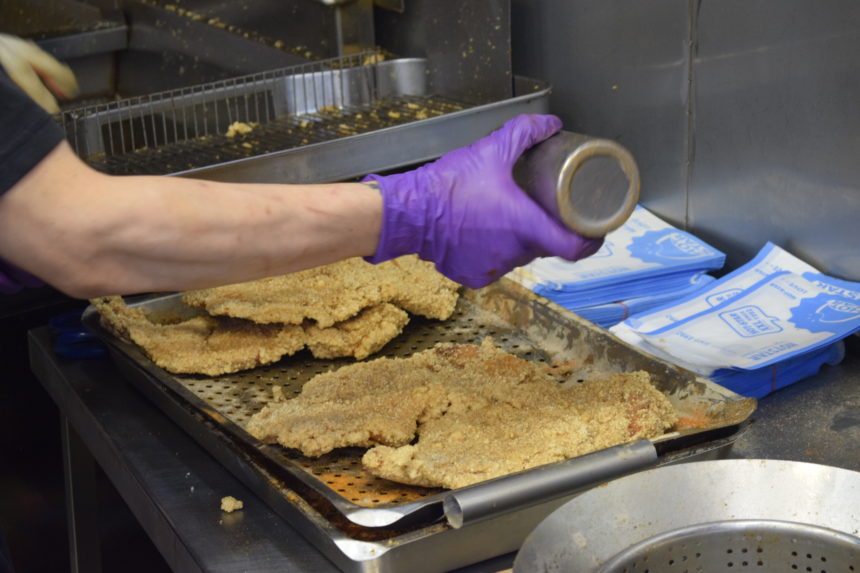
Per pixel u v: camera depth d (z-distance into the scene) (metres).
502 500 0.91
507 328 1.48
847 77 1.42
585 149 1.00
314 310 1.41
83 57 2.71
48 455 2.12
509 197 1.05
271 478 1.05
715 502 0.82
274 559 1.01
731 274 1.56
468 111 1.70
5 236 0.87
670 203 1.80
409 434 1.14
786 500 0.81
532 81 1.85
